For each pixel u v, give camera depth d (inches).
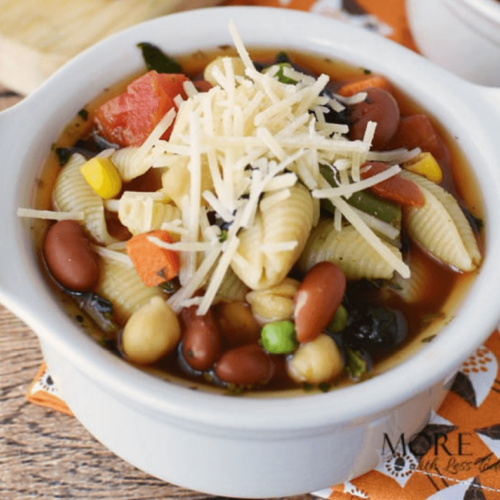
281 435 12.7
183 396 12.6
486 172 14.7
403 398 12.7
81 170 14.2
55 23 17.6
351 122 14.7
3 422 14.7
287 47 15.8
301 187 13.6
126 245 13.7
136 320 13.3
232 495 14.1
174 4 18.1
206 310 13.4
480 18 16.5
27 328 15.5
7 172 13.9
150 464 14.0
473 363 15.0
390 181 14.1
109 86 15.2
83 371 12.8
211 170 13.5
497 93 15.0
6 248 13.3
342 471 13.9
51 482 14.4
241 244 13.4
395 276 14.1
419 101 15.4
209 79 15.0
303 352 13.3
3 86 17.9
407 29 18.5
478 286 13.6
